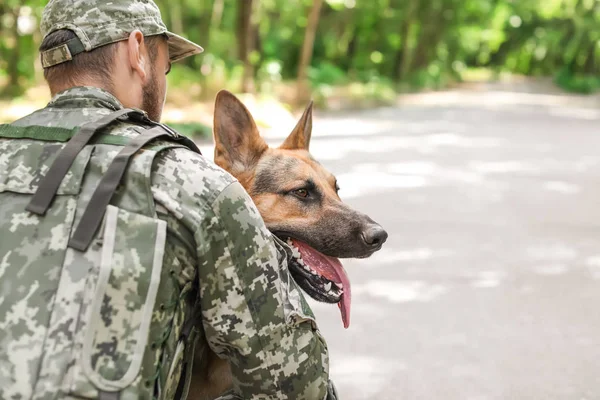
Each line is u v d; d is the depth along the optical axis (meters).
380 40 34.44
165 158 1.69
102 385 1.47
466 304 5.32
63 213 1.57
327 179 2.64
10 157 1.67
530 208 8.92
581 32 42.06
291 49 31.06
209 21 21.62
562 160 13.38
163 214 1.63
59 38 1.82
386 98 25.81
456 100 29.20
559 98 33.16
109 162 1.63
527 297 5.51
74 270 1.52
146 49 1.94
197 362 2.13
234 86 18.91
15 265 1.53
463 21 38.94
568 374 4.12
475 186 10.34
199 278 1.69
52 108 1.80
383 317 5.05
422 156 13.20
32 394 1.44
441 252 6.77
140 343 1.51
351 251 2.46
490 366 4.22
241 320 1.72
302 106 20.81
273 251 1.77
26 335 1.47
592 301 5.43
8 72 17.47
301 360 1.79
